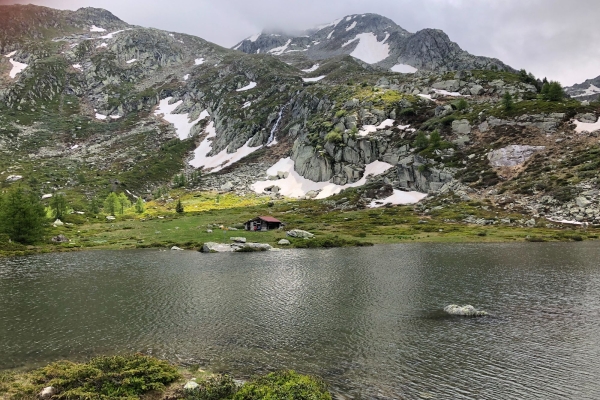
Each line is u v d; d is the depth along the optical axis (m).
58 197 137.00
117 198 158.88
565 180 120.31
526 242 89.31
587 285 48.59
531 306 39.94
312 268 64.12
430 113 199.00
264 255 80.31
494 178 139.25
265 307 41.00
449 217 122.75
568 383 23.22
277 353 28.56
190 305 41.97
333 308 40.38
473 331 32.84
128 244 96.56
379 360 27.03
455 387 22.83
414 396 21.72
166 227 122.12
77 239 104.31
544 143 145.00
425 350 28.73
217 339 31.64
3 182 194.88
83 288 50.53
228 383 21.30
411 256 74.50
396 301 42.75
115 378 22.69
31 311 40.00
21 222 95.25
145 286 51.50
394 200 155.00
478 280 52.44
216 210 160.12
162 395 21.58
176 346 30.14
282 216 144.50
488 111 177.25
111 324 35.66
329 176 195.88
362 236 105.88
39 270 64.12
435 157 161.12
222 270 63.09
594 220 101.75
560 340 30.48
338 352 28.61
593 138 136.38
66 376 23.00
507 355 27.62
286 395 19.08
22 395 21.20
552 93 174.62
